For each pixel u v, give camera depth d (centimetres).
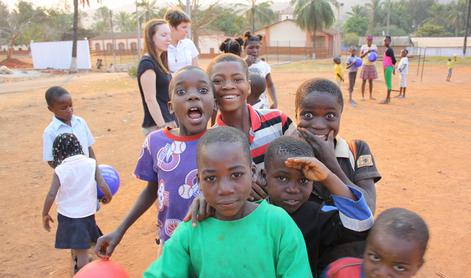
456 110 1267
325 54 6138
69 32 7269
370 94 1517
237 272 192
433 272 391
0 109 1403
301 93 245
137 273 411
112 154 828
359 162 248
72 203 397
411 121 1095
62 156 427
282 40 6291
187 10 1797
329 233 219
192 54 530
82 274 241
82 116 1236
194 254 197
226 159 182
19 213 562
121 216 541
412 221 179
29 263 440
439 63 3844
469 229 470
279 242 195
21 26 6800
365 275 190
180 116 242
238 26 6806
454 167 694
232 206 185
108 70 3888
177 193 251
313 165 203
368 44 1491
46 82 2641
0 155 841
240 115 268
